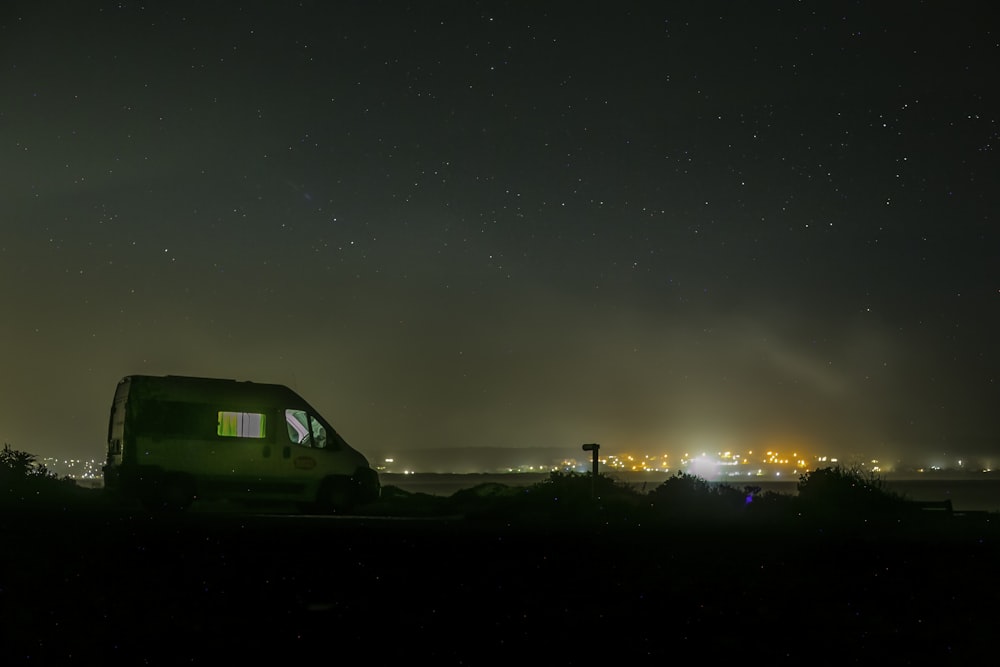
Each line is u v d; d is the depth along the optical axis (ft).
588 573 39.78
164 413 69.41
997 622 31.17
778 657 26.84
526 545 48.34
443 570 40.11
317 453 73.51
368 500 74.90
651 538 52.54
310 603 33.04
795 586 37.27
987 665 26.40
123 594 33.63
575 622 30.73
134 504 75.72
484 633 29.14
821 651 27.55
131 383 69.92
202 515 65.62
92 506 72.28
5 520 54.75
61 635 28.07
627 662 26.22
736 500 79.36
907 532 58.59
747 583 37.76
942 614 32.30
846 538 53.78
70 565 38.68
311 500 73.05
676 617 31.53
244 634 28.66
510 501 77.87
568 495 80.28
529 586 36.70
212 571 38.65
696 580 38.34
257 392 72.64
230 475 70.08
